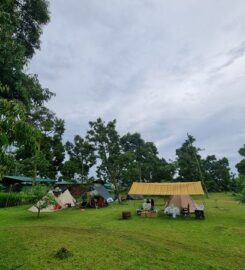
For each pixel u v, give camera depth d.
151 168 62.38
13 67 9.59
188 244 11.09
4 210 25.80
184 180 62.47
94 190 32.81
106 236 12.38
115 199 40.75
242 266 8.31
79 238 11.78
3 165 5.86
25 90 10.09
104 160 41.38
